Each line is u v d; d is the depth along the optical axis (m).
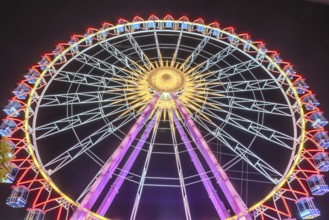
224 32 29.00
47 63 26.33
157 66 26.89
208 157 22.11
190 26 29.50
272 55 28.03
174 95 25.31
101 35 28.17
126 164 22.53
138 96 25.75
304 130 23.34
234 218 19.69
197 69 27.14
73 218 18.44
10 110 23.17
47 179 20.84
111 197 21.14
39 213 19.34
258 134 23.89
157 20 29.45
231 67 26.91
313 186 21.31
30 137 23.98
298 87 25.83
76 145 22.97
